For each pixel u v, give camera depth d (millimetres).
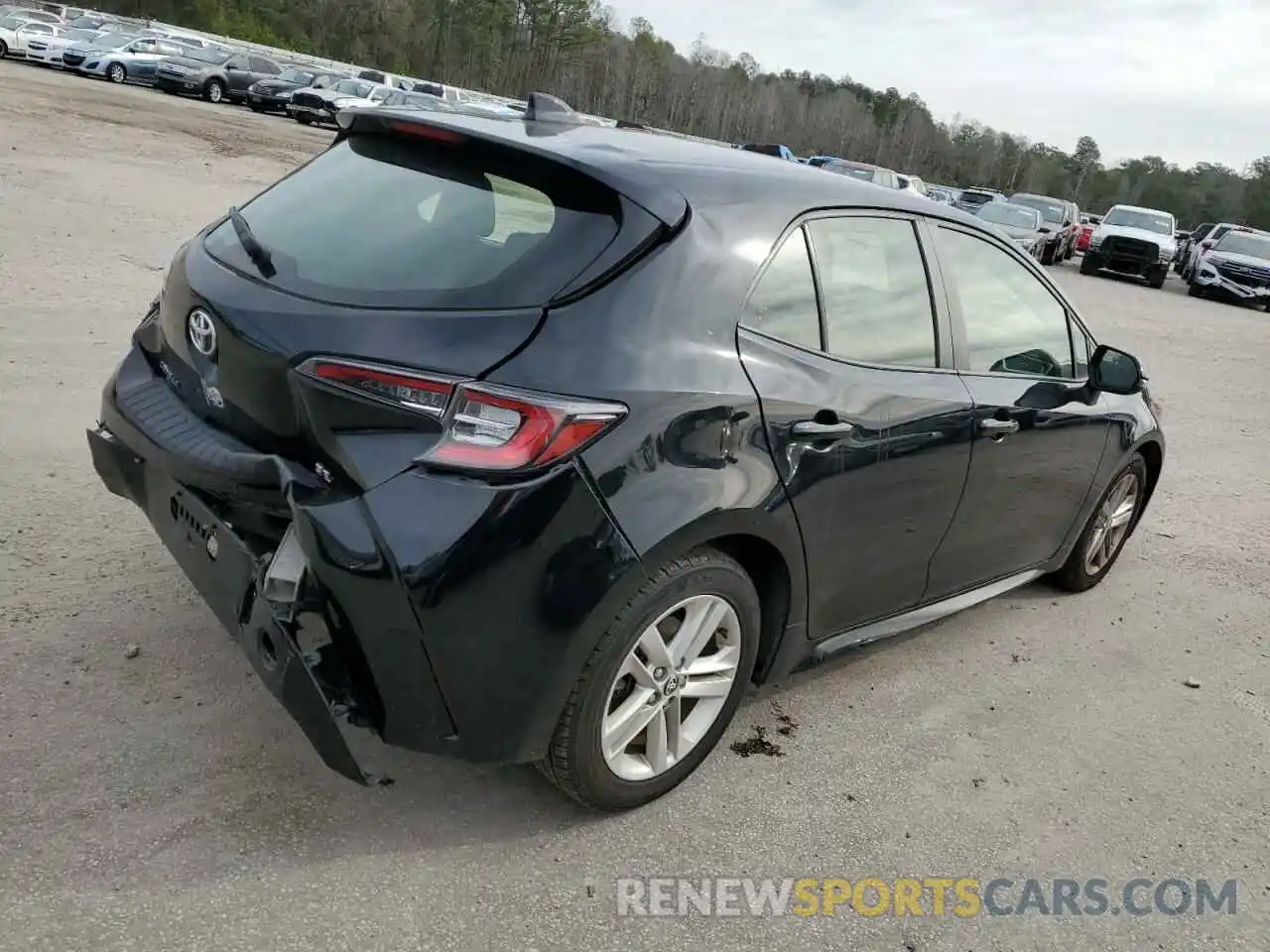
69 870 2477
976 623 4633
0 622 3395
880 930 2713
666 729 2961
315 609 2477
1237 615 5098
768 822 3053
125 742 2938
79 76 33062
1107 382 4297
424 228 2697
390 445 2393
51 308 7117
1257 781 3656
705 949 2564
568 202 2674
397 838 2750
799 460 2945
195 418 2848
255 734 3051
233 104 34625
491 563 2365
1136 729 3898
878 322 3334
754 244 2908
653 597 2658
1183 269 28828
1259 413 10320
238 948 2342
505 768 3102
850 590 3387
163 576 3834
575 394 2430
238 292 2682
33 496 4320
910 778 3373
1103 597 5117
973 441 3631
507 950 2461
